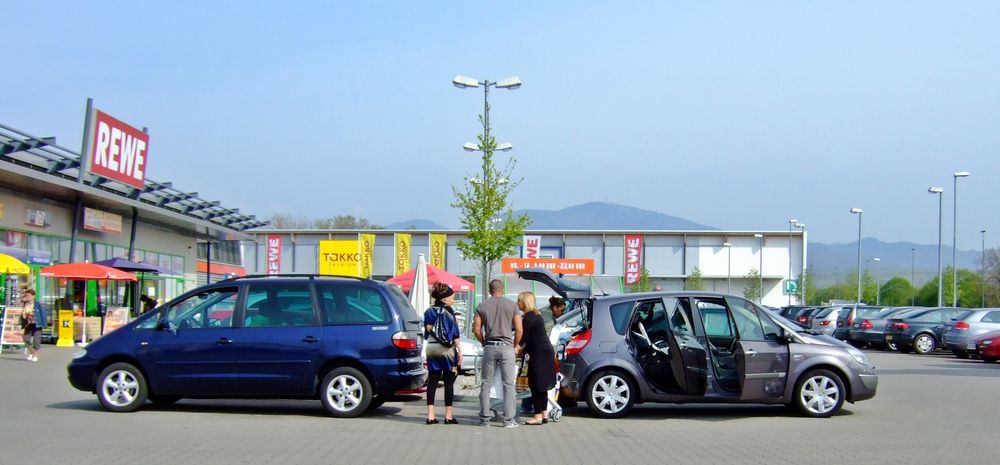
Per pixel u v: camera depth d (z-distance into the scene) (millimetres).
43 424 10711
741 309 12211
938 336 29469
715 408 13367
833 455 8914
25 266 22500
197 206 36219
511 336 11383
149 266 28547
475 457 8789
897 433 10547
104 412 11945
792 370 11969
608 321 12242
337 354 11734
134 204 30594
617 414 12055
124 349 11945
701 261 66562
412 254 64938
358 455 8797
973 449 9297
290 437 9938
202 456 8562
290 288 12086
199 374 11766
